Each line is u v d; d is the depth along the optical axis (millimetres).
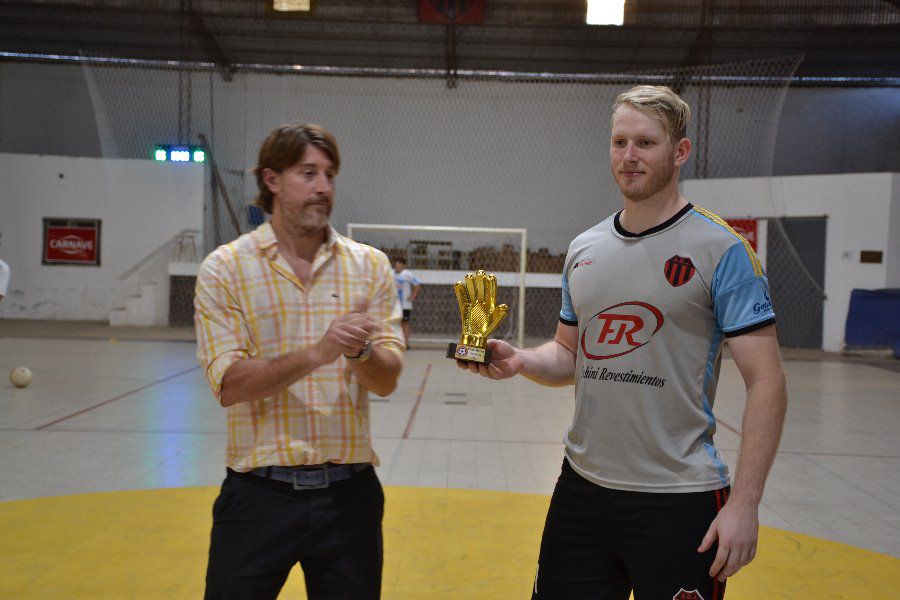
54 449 5422
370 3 18234
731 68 19547
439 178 20516
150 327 18062
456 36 18969
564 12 18156
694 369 1654
